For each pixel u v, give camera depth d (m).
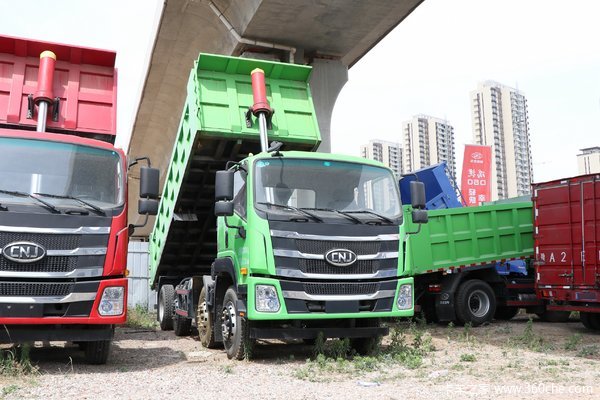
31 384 5.78
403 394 5.23
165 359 7.80
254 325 7.25
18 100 8.56
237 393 5.38
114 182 7.25
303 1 18.11
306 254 6.97
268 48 20.88
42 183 6.86
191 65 24.06
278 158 7.45
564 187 11.34
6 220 6.39
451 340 9.79
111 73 9.32
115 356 8.11
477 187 22.17
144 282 18.34
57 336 6.57
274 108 9.47
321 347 7.32
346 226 7.22
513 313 14.18
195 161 9.41
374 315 7.19
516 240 13.16
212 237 11.12
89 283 6.65
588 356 7.76
